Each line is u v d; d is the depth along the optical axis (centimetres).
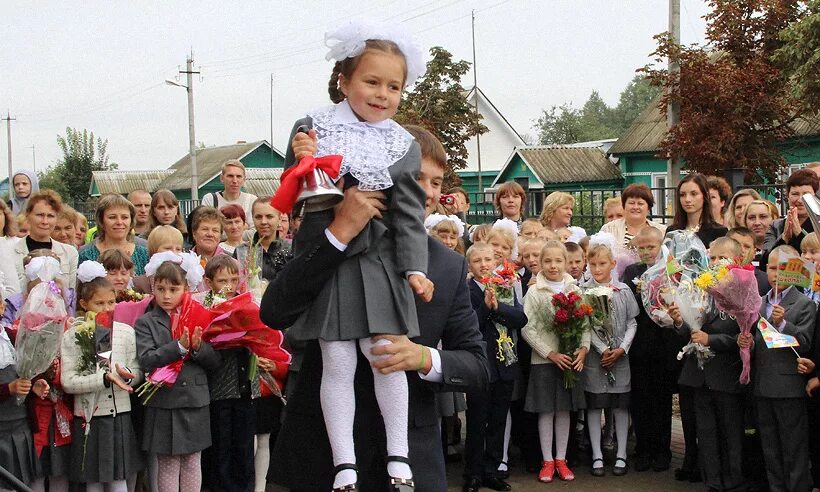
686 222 696
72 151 5247
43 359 477
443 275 268
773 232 742
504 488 627
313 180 230
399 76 248
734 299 552
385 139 245
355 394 251
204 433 543
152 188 4991
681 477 642
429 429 258
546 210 845
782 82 1848
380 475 250
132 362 528
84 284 528
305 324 242
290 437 257
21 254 659
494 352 625
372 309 237
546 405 643
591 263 661
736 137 1822
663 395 665
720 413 591
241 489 594
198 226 696
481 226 721
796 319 564
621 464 659
